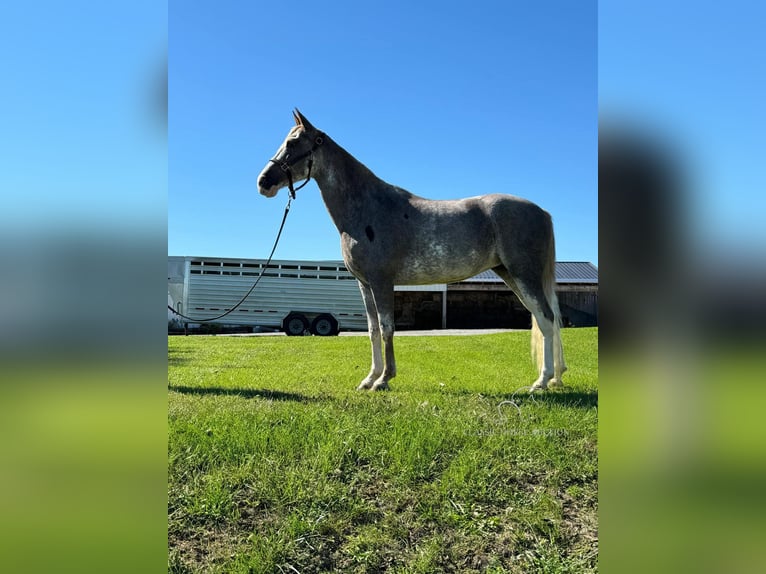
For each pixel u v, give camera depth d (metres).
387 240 4.14
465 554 2.14
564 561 2.07
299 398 3.82
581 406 3.50
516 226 4.13
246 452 2.76
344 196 4.24
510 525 2.29
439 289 15.05
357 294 14.34
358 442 2.86
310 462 2.68
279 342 8.60
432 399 3.77
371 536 2.22
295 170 4.17
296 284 14.15
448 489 2.48
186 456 2.68
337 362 5.93
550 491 2.51
